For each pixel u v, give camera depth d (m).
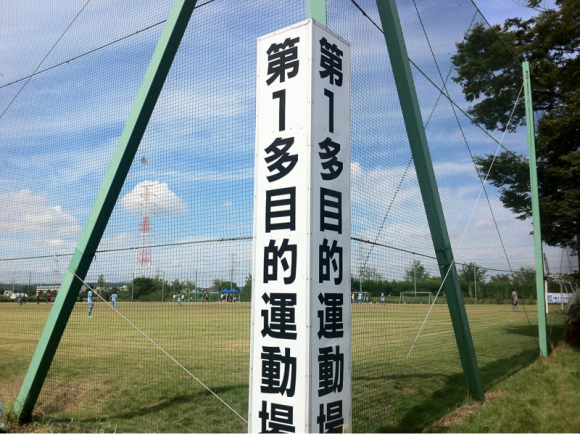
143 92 4.39
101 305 13.28
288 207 2.94
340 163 3.11
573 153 8.98
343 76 3.24
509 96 8.03
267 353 2.93
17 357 7.15
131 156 4.53
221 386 5.39
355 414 4.24
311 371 2.73
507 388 5.68
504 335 9.55
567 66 10.09
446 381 5.82
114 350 8.12
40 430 4.15
